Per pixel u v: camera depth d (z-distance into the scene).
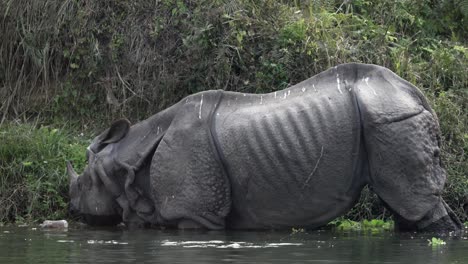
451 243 19.67
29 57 29.98
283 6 29.05
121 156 23.22
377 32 28.66
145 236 21.08
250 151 21.95
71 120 29.23
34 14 30.05
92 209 23.52
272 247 18.75
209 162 22.22
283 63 27.34
